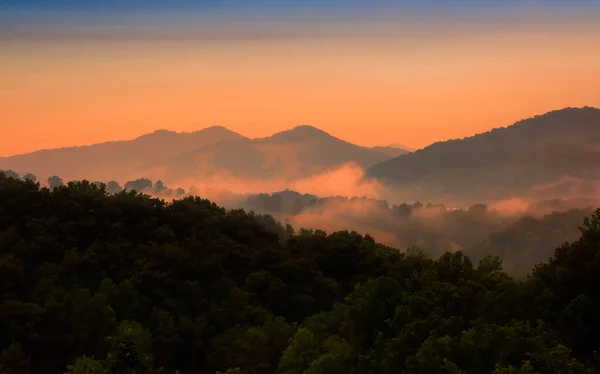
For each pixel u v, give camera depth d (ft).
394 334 164.86
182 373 256.11
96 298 226.79
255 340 236.43
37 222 293.64
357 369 157.99
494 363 122.72
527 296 153.28
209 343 254.88
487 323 140.87
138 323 233.55
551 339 130.31
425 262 238.68
